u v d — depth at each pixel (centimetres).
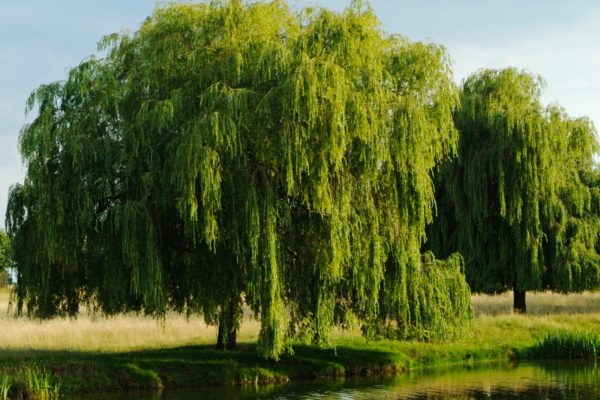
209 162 1936
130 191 2188
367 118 2080
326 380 2456
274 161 2041
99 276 2311
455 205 3847
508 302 4825
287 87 1964
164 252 2253
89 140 2122
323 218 2144
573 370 2734
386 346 2948
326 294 2206
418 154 2192
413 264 2336
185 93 2142
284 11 2291
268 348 2106
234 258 2214
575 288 3834
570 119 3825
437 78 2341
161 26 2238
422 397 2139
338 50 2109
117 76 2291
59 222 2088
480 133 3822
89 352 2614
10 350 2623
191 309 2455
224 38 2177
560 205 3781
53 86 2195
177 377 2286
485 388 2294
